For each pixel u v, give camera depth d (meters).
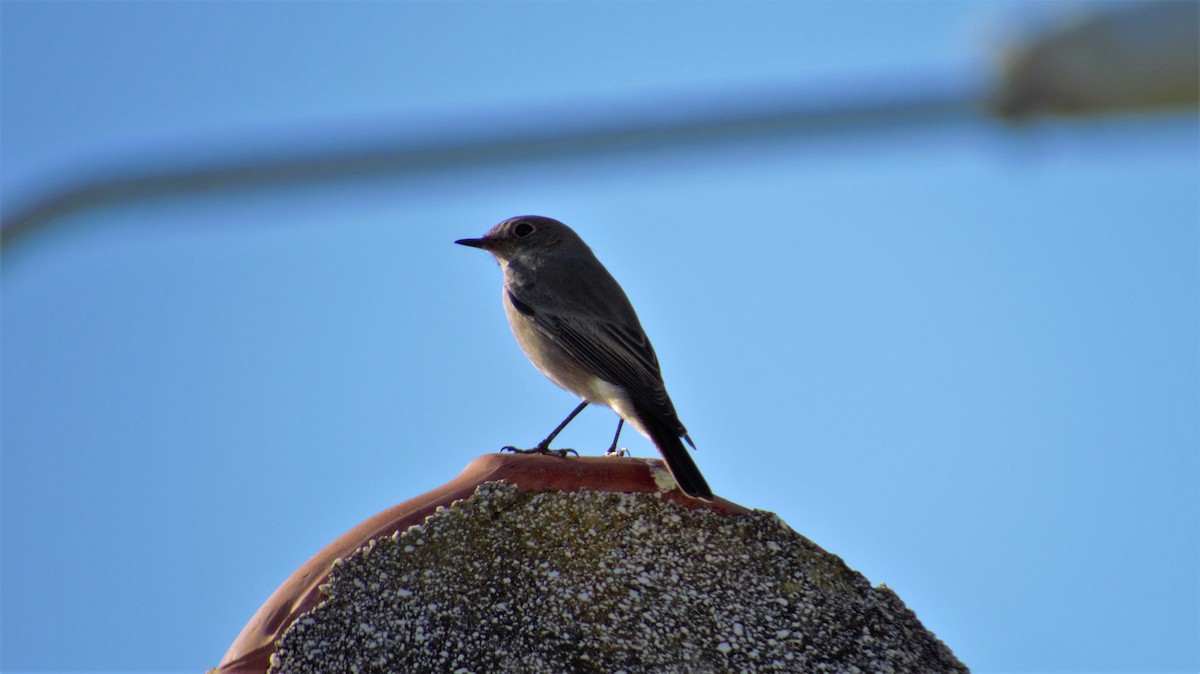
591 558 9.35
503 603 9.12
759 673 9.03
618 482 9.66
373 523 9.45
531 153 5.58
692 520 9.56
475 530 9.34
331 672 8.80
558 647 9.00
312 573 9.25
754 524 9.66
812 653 9.21
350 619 8.97
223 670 8.92
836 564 9.63
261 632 9.03
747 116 5.18
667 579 9.32
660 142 5.35
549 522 9.43
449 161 5.64
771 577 9.46
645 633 9.09
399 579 9.13
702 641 9.15
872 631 9.38
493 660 8.91
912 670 9.25
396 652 8.88
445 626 9.00
